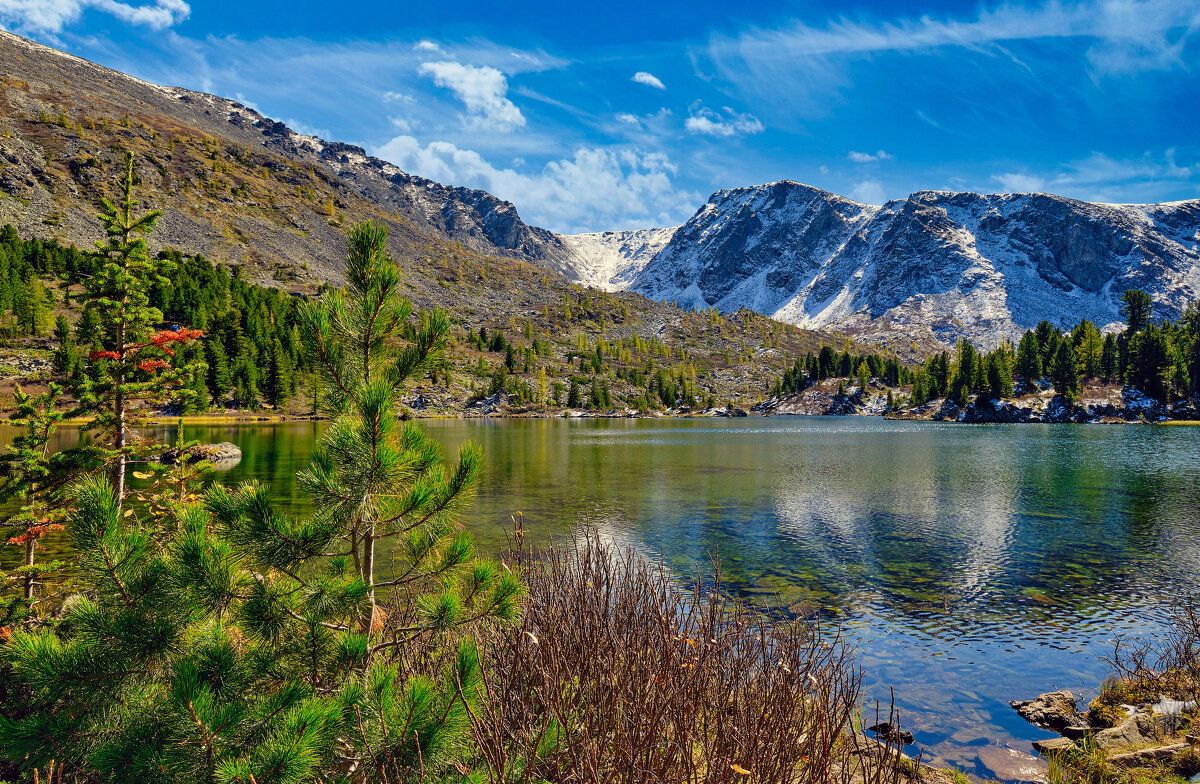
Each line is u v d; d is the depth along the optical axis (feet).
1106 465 167.63
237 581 14.71
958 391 514.27
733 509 100.01
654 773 15.42
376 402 14.97
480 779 13.44
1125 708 31.42
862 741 26.53
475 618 16.98
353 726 13.46
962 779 25.20
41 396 33.73
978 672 38.73
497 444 256.93
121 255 37.45
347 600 14.84
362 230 16.42
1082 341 521.65
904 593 55.72
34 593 33.01
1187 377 455.22
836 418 600.80
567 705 16.75
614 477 145.59
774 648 22.98
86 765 13.19
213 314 440.45
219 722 12.10
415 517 16.44
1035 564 66.39
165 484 41.47
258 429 290.35
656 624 21.98
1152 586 58.34
